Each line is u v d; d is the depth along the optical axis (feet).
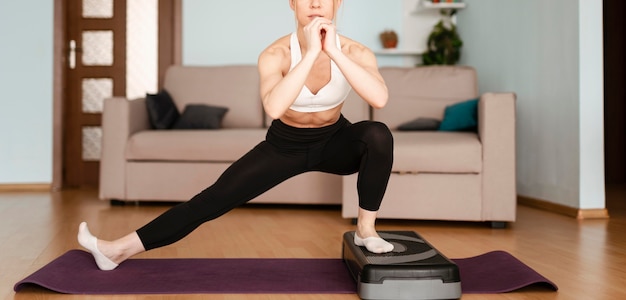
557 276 6.43
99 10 16.70
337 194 11.85
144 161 12.35
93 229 9.39
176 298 5.44
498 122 10.05
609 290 5.83
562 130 11.69
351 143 5.90
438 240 8.83
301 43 5.71
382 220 10.92
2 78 15.55
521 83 13.46
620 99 17.98
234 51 16.71
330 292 5.67
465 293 5.68
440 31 16.40
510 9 13.89
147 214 11.17
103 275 6.17
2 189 15.46
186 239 8.57
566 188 11.60
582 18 11.01
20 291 5.64
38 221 10.16
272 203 13.21
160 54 16.76
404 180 10.23
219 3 16.63
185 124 13.34
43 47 15.71
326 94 5.69
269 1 16.70
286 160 6.07
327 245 8.17
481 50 15.66
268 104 5.06
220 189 6.08
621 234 9.30
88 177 16.76
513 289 5.71
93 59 16.74
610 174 18.03
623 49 17.95
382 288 5.33
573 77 11.25
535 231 9.66
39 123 15.66
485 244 8.46
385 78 13.57
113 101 12.39
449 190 10.15
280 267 6.70
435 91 13.33
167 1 16.69
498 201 10.03
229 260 7.04
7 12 15.60
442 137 10.48
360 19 16.85
